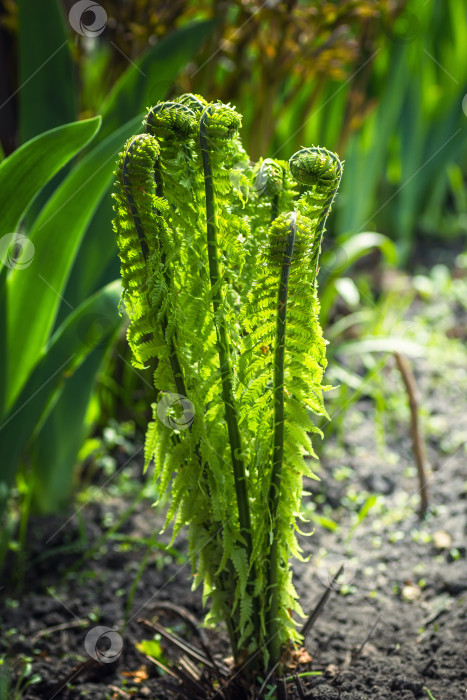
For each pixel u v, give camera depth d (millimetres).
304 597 1782
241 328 1461
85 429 2027
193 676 1589
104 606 1796
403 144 3311
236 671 1543
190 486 1473
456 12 3318
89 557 1901
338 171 1409
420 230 3742
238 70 2285
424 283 3109
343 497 2010
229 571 1498
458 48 3355
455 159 3623
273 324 1424
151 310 1421
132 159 1370
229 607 1520
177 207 1415
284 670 1565
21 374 1808
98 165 1673
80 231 1734
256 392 1444
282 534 1494
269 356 1438
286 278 1399
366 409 2443
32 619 1784
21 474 2012
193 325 1433
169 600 1802
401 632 1700
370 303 2828
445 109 3418
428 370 2641
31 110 1894
